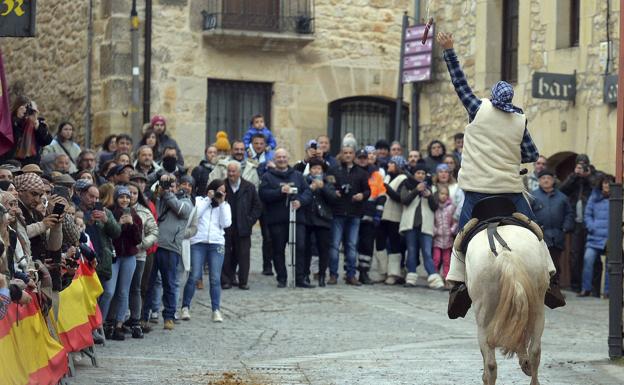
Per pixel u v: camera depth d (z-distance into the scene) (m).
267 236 20.72
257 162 20.30
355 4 26.44
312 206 19.55
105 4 24.91
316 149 20.08
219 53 25.42
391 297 18.83
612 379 11.76
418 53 25.16
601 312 17.91
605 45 20.58
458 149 21.44
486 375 9.41
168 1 24.95
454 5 24.52
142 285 14.93
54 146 18.44
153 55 24.86
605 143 20.59
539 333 9.57
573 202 20.27
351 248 20.14
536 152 10.48
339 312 17.11
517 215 10.06
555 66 21.84
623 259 13.07
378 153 21.86
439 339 14.91
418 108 25.62
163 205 15.35
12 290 9.12
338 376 11.79
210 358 13.25
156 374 11.80
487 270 9.38
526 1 22.55
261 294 18.67
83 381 11.34
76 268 11.48
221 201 16.11
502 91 10.39
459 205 20.17
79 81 25.69
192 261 16.09
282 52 25.95
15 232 9.69
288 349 14.05
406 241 20.31
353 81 26.47
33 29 12.63
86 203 13.68
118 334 14.49
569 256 20.64
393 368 12.31
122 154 15.95
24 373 9.71
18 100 13.94
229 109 25.78
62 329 11.51
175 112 25.05
